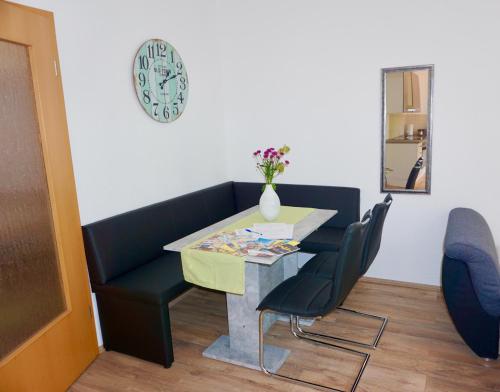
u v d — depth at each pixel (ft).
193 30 11.33
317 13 11.02
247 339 7.86
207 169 12.22
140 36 9.48
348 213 11.21
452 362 7.57
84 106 8.11
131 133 9.36
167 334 7.69
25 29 6.57
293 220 8.89
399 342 8.30
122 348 8.26
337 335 8.66
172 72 10.52
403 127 10.51
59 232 7.30
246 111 12.59
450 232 7.89
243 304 7.75
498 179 9.84
